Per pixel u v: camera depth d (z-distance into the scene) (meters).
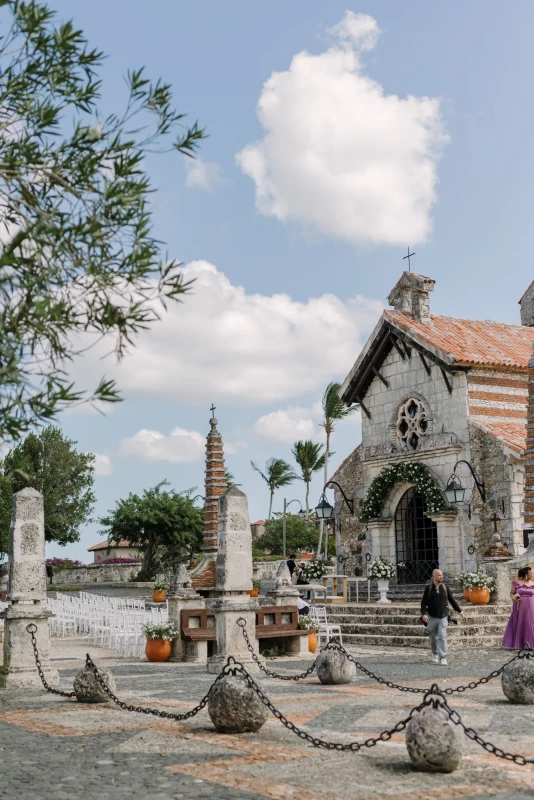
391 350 30.16
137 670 16.73
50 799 6.62
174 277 6.09
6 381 5.10
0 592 37.16
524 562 22.62
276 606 19.22
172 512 45.62
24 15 6.12
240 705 9.29
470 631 21.78
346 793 6.73
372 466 30.77
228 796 6.65
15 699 12.48
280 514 64.25
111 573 48.53
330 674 13.72
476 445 26.53
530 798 6.59
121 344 5.95
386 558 29.81
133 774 7.44
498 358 27.70
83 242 5.84
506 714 10.55
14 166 6.13
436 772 7.44
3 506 41.94
